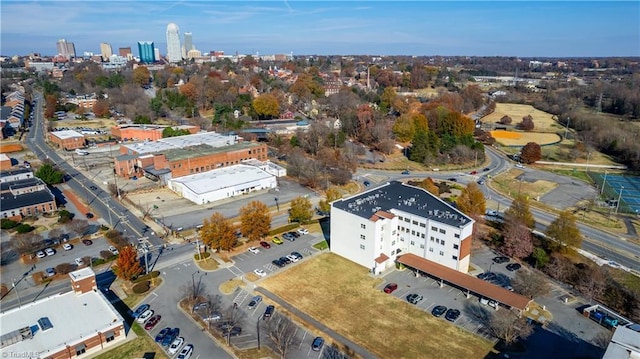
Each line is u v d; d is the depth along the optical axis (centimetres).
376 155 19225
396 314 7781
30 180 13788
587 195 14575
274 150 19650
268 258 9850
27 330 6625
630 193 14862
